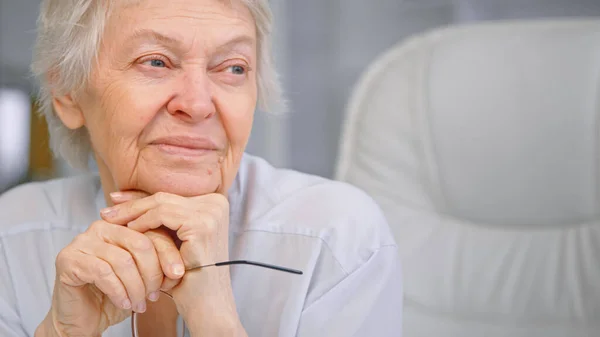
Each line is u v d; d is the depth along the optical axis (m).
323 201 0.99
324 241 0.95
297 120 2.44
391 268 0.96
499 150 1.32
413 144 1.37
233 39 0.84
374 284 0.94
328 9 2.42
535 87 1.31
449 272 1.30
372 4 2.37
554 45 1.32
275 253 0.97
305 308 0.93
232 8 0.85
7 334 0.99
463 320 1.27
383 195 1.37
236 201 1.02
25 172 2.39
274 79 1.04
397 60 1.45
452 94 1.36
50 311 0.81
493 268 1.29
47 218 1.06
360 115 1.44
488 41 1.37
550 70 1.31
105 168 0.96
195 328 0.79
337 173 1.43
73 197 1.08
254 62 0.89
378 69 1.46
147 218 0.78
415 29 2.30
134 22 0.81
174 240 0.81
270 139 2.41
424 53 1.42
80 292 0.79
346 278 0.93
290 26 2.39
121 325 0.94
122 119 0.82
